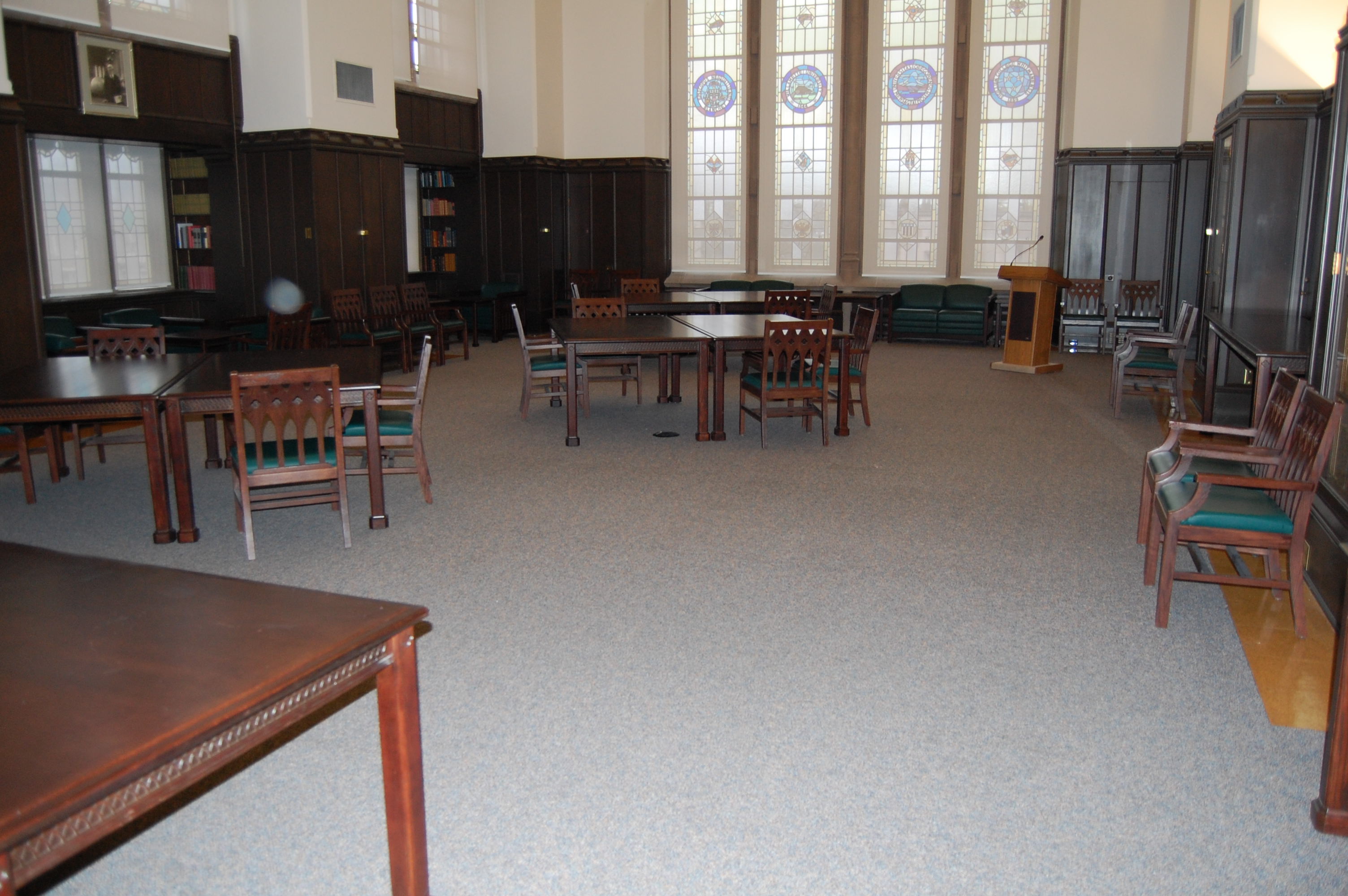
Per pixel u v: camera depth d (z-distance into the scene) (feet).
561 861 7.18
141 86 29.63
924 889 6.88
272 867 7.19
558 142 45.85
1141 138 39.27
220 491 18.22
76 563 6.89
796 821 7.68
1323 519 12.76
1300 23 25.54
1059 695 9.82
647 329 23.90
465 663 10.59
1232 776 8.34
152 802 4.54
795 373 22.85
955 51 43.11
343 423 15.83
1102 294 38.58
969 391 29.78
